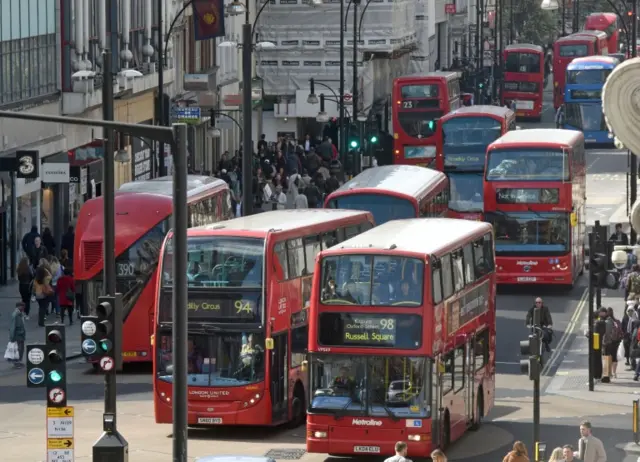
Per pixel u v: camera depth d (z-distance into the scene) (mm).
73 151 134375
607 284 93312
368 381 72062
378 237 75312
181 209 59656
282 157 169375
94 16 141250
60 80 134875
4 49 122125
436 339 72125
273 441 78812
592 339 94438
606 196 180000
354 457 75438
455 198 150875
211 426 82562
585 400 91562
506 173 124938
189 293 78062
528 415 86750
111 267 72188
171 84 170375
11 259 124250
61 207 133375
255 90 145000
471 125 150750
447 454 75938
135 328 95125
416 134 181750
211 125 146250
